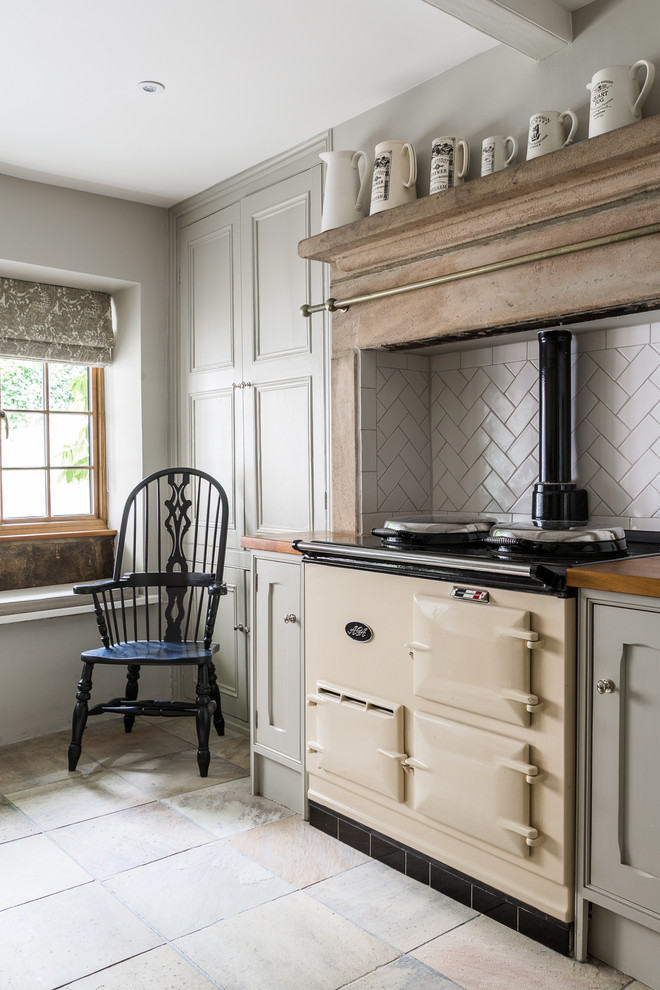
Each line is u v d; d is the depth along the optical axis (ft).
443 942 6.36
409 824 7.34
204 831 8.43
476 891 6.81
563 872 6.03
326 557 8.18
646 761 5.57
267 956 6.19
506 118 8.06
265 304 11.06
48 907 6.94
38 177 11.39
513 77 7.98
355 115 9.62
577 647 5.98
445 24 7.66
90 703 12.33
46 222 11.62
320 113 9.56
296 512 10.67
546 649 6.06
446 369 10.00
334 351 9.78
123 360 13.10
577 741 5.99
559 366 8.07
